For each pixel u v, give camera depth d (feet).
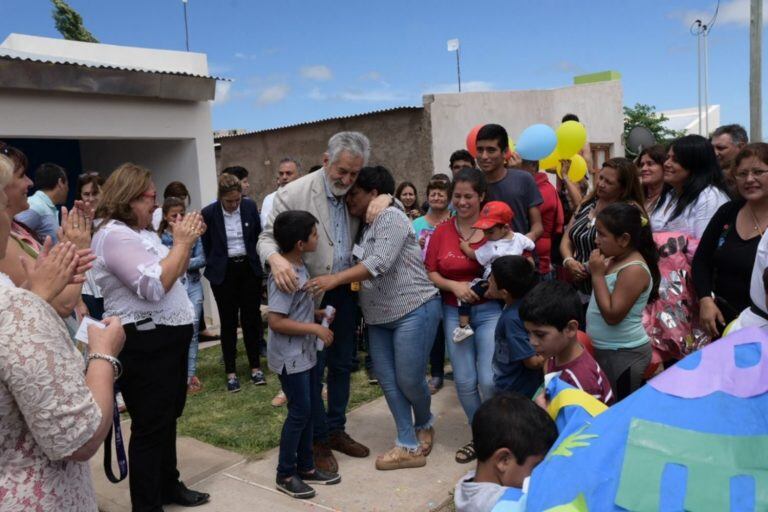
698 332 11.61
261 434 14.58
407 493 11.61
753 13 32.45
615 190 12.19
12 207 9.77
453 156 17.76
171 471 11.32
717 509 3.93
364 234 12.04
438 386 16.99
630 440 4.42
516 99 40.11
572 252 13.55
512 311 10.97
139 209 10.30
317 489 11.86
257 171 44.96
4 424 5.49
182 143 25.98
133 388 10.26
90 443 5.65
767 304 7.36
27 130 20.89
